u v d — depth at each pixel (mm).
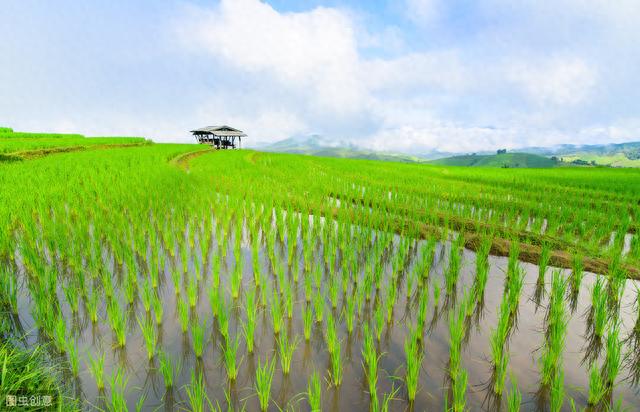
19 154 27359
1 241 7129
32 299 5379
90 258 6441
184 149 41094
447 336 4910
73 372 3826
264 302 5633
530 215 13078
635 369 4270
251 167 25672
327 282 6609
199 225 9102
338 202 14969
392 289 5422
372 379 3600
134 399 3611
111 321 4773
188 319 5145
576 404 3678
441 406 3588
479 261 6941
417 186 18172
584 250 8719
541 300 6090
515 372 4141
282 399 3664
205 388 3807
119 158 24984
